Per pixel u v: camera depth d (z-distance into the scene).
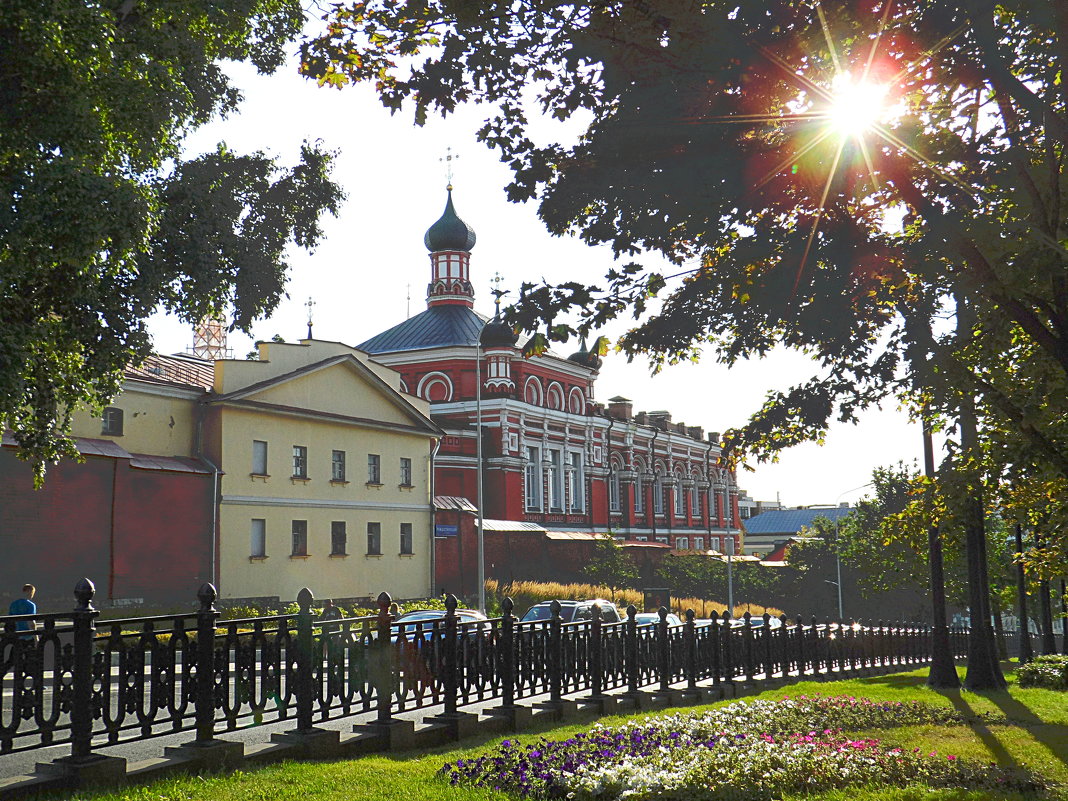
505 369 60.00
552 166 7.91
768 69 7.21
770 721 11.51
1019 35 8.71
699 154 7.40
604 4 7.11
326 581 40.28
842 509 119.69
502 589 47.94
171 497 33.78
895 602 67.75
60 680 6.93
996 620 40.12
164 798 6.59
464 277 67.00
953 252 7.76
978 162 8.54
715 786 7.73
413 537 45.91
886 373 8.87
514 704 11.41
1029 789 8.26
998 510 14.62
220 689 8.10
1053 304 8.77
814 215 7.81
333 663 9.13
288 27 19.47
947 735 11.70
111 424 32.53
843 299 7.96
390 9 7.86
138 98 15.10
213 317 19.92
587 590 50.31
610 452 71.44
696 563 68.31
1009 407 9.00
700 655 16.66
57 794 6.61
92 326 17.14
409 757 9.02
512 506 58.66
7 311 14.98
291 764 8.02
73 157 14.12
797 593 71.06
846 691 18.36
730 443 9.69
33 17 13.39
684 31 6.95
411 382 62.00
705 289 8.39
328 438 41.25
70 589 29.95
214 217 18.89
